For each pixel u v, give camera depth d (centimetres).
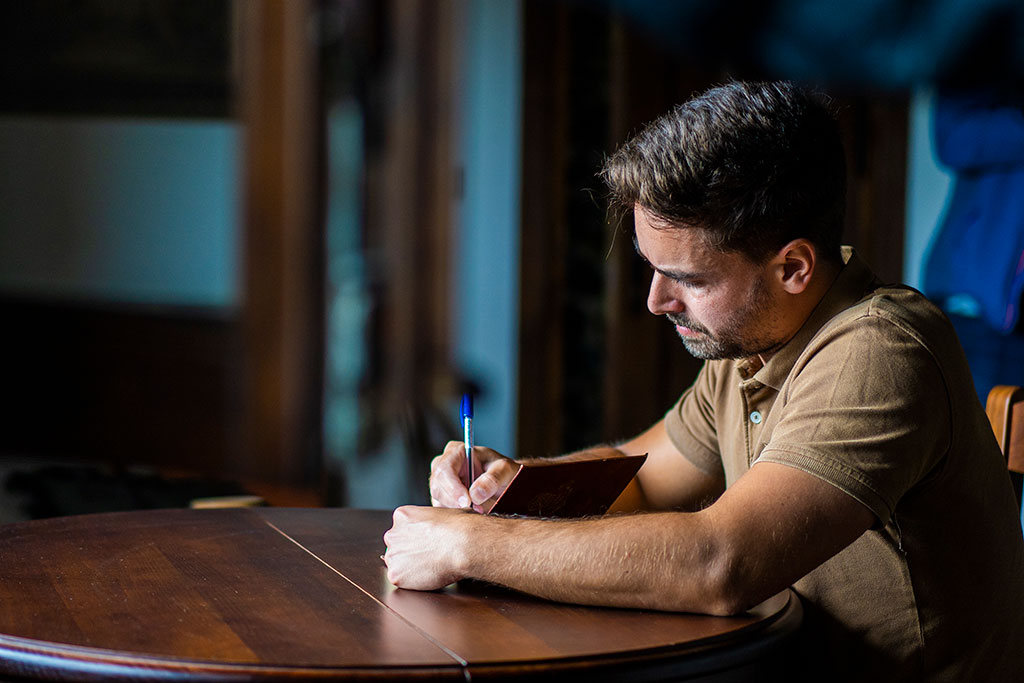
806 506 117
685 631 112
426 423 569
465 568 122
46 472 280
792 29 299
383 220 759
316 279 558
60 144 588
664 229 128
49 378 599
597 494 136
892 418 122
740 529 116
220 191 566
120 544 145
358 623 112
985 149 261
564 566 118
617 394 331
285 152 544
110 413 588
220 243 568
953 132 271
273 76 539
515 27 513
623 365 330
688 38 318
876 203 292
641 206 129
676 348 335
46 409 599
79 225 590
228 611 115
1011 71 255
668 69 322
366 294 754
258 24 537
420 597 123
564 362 341
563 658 102
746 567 115
